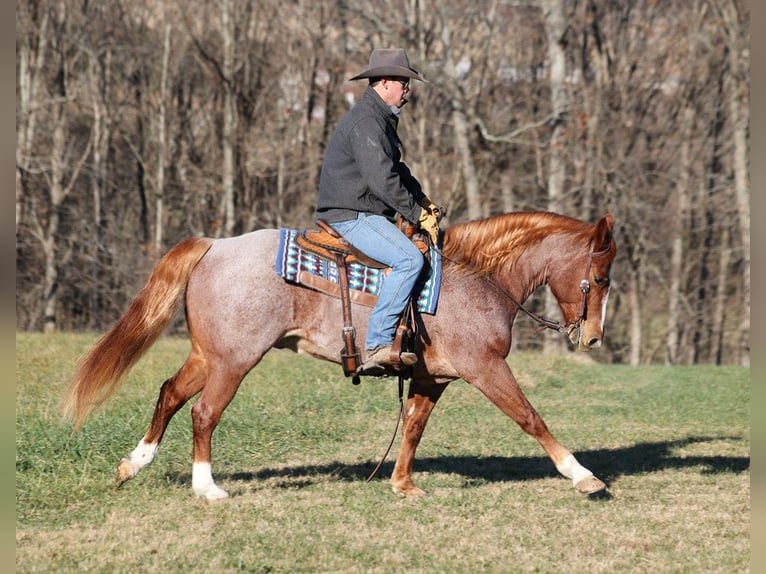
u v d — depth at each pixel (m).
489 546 5.82
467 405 11.16
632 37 27.55
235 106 29.59
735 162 25.03
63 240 30.55
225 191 29.55
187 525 6.07
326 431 9.43
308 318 6.51
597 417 11.14
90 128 32.62
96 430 8.45
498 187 26.69
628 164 26.11
